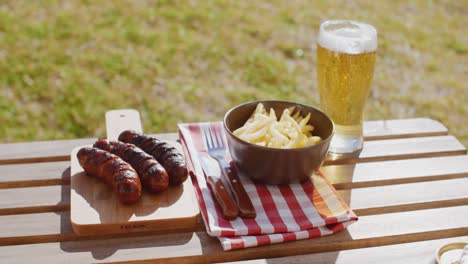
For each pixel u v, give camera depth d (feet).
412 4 21.66
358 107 5.48
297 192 4.83
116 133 5.58
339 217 4.43
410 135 6.16
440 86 15.39
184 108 13.20
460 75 16.22
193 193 4.69
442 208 4.80
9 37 15.96
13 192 4.80
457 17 20.86
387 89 14.92
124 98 13.42
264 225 4.33
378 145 5.86
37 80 13.89
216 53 15.97
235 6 19.56
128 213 4.36
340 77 5.25
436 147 5.87
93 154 4.66
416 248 4.28
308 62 15.99
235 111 5.19
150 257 4.06
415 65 16.56
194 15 18.37
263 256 4.20
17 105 12.87
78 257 4.04
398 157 5.65
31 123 12.29
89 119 12.53
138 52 15.67
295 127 4.94
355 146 5.64
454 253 4.09
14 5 18.19
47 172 5.13
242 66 15.42
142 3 19.03
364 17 19.81
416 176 5.26
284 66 15.61
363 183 5.15
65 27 16.88
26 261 3.98
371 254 4.19
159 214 4.37
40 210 4.63
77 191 4.61
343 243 4.30
